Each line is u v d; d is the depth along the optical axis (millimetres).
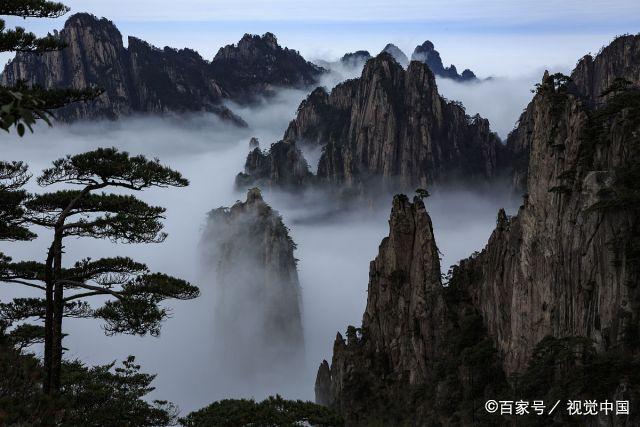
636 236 53781
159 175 29922
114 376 43719
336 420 38094
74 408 35375
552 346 57406
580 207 58562
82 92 27938
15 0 25984
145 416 39688
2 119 10500
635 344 51406
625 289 53031
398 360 87188
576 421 50969
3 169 28859
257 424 35906
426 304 86000
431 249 88625
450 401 71750
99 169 28922
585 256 57562
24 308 33000
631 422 47000
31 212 30375
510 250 72938
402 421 77812
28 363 26922
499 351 72438
